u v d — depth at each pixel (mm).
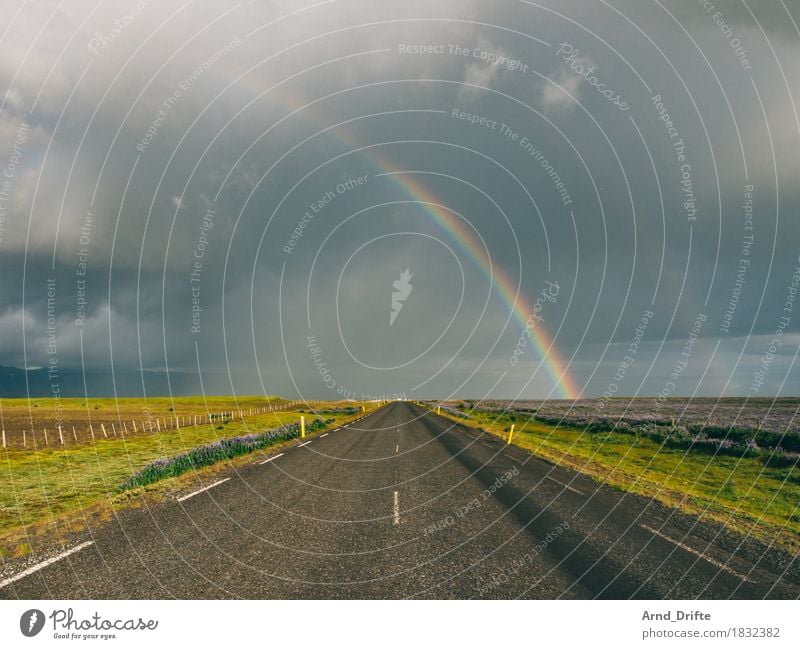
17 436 25188
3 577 5320
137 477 10734
